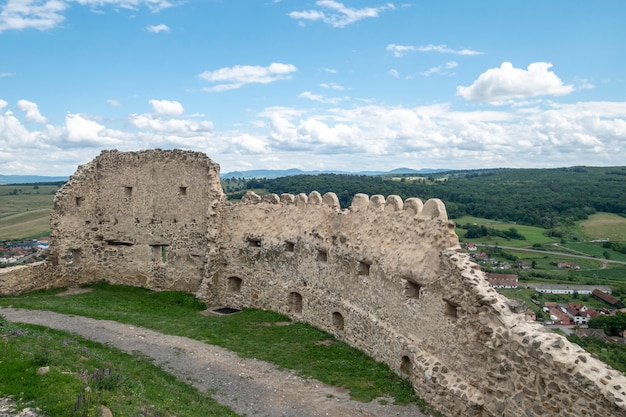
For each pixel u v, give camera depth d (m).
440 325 13.21
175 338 17.61
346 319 18.27
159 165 26.97
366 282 17.38
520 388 10.09
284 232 22.64
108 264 28.12
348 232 18.95
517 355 10.23
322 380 14.38
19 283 24.55
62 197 26.66
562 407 9.02
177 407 11.11
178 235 26.36
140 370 13.71
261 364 15.58
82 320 18.78
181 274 26.27
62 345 14.05
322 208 21.05
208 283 24.39
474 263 12.58
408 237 15.41
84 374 11.32
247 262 24.12
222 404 12.41
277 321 21.38
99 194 28.45
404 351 14.45
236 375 14.45
